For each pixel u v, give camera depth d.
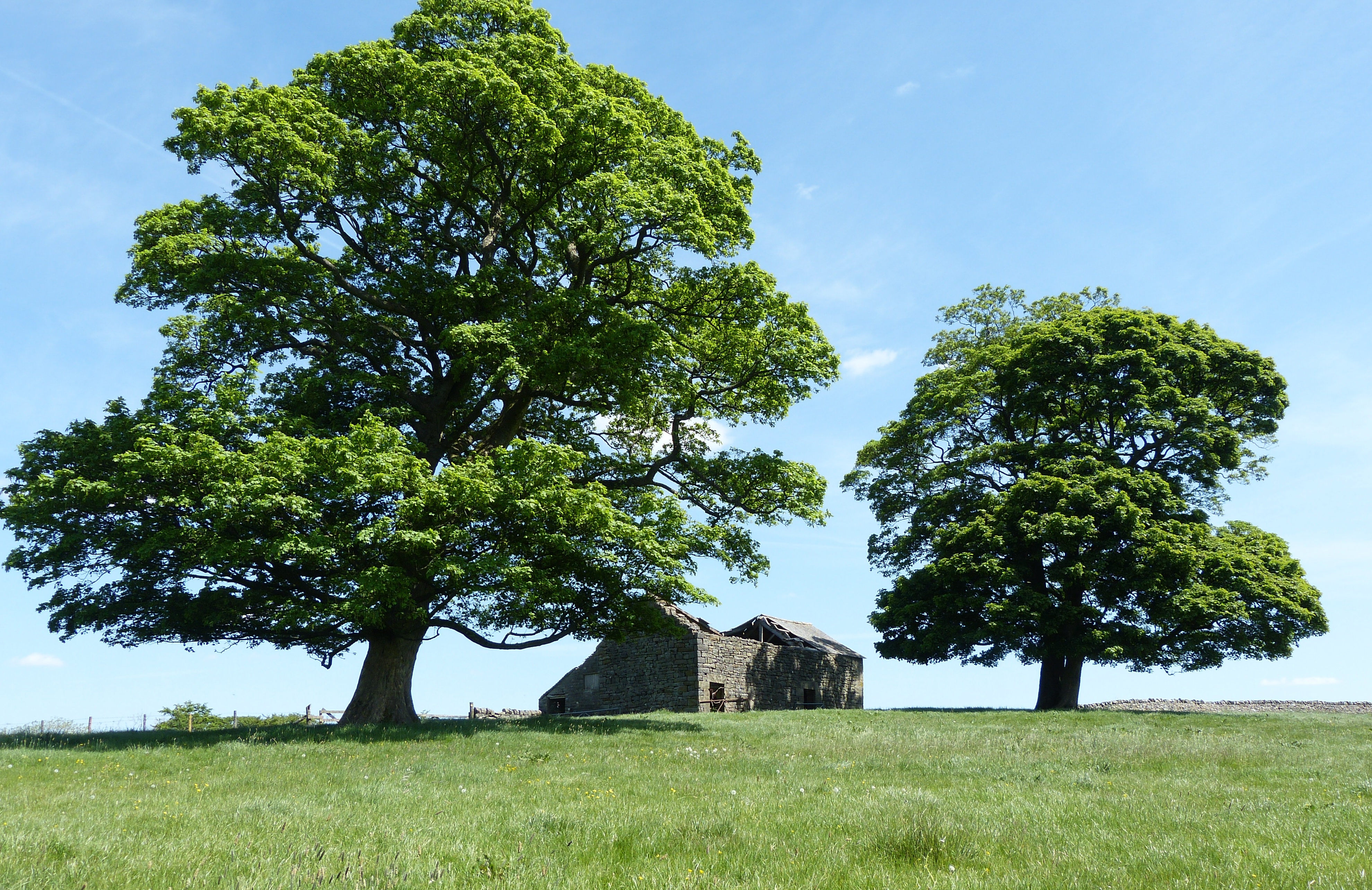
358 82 24.20
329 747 16.27
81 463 20.44
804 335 25.92
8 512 19.92
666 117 27.03
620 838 6.99
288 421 21.67
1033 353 38.72
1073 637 35.06
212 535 19.28
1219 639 32.97
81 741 17.88
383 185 25.02
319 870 5.52
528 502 19.41
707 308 26.44
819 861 6.21
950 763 13.68
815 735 19.48
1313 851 6.64
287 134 20.89
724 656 37.12
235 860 6.12
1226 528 37.22
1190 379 37.88
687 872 5.72
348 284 23.84
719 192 24.78
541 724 22.31
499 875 5.66
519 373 21.67
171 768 13.58
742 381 26.73
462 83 22.09
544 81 23.66
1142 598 33.62
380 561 19.52
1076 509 35.00
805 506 26.39
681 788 10.65
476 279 23.91
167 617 21.58
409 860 6.01
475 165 25.11
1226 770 13.38
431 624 22.17
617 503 24.56
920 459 41.97
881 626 38.06
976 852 6.55
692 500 27.23
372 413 22.86
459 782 11.41
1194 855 6.47
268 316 23.34
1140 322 38.34
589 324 23.80
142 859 6.17
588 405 26.19
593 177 23.06
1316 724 25.59
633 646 37.59
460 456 23.72
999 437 41.09
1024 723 25.39
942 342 46.12
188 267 22.27
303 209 23.58
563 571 21.97
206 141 21.08
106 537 20.45
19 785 11.77
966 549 36.34
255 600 21.70
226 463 18.66
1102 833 7.36
